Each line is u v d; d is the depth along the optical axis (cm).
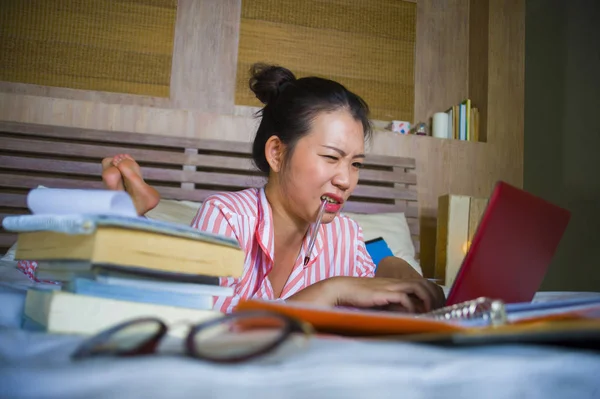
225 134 293
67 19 291
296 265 124
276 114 118
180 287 58
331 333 54
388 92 339
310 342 41
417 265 253
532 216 71
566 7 346
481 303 59
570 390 35
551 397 34
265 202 120
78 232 49
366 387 31
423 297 80
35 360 36
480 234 65
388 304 82
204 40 308
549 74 354
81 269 54
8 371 31
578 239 322
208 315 56
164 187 275
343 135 108
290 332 35
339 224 140
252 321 44
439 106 347
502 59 340
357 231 143
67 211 56
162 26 304
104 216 50
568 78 339
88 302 50
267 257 116
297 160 111
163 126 286
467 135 337
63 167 264
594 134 316
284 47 323
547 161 349
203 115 291
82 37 292
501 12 342
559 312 60
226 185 283
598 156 312
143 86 298
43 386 29
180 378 30
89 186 264
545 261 79
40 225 54
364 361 35
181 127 288
